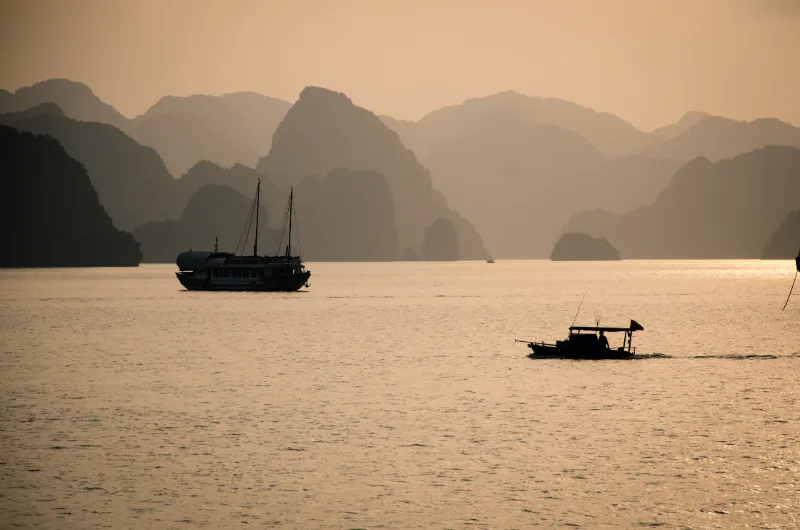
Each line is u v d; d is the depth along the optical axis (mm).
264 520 81312
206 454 101688
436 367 171500
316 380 154750
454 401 133625
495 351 198750
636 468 96062
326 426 115875
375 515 82500
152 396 138250
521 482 91375
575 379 154750
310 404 131125
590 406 129500
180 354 194875
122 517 81938
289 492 88562
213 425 116562
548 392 141250
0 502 85625
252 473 94500
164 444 106312
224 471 95125
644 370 166250
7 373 163875
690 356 188500
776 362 178375
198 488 89688
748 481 91750
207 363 178750
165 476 93500
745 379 155250
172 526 79875
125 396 138250
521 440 108000
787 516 82125
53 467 96688
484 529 79250
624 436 110125
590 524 80312
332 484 90812
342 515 82438
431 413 124375
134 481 91938
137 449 104062
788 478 92625
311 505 85000
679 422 118312
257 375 161125
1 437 109812
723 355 190250
